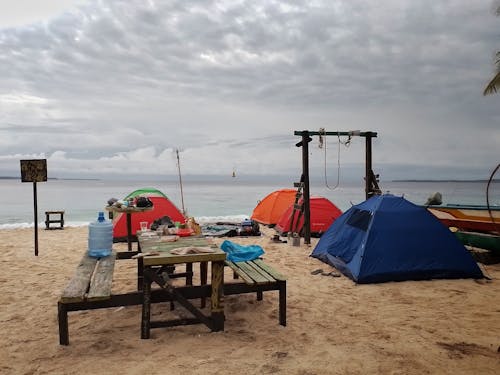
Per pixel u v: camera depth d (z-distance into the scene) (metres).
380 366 3.89
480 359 4.07
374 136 11.82
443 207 11.98
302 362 3.95
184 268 8.21
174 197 54.09
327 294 6.39
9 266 8.31
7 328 4.84
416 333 4.77
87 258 5.44
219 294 4.70
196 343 4.39
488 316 5.40
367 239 7.38
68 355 4.07
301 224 12.57
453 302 6.01
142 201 7.49
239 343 4.40
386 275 7.11
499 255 9.27
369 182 11.79
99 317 5.22
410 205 7.83
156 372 3.69
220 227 14.10
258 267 5.46
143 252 4.76
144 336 4.48
